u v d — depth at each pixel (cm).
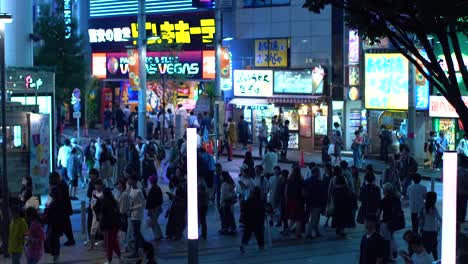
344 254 2492
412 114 4609
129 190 2459
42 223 2372
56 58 6462
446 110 4762
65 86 6456
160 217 3281
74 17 6950
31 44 4384
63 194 2441
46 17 6525
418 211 2567
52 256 2484
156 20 6588
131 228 2500
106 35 7012
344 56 5506
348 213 2761
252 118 5869
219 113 4991
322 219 3222
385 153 4888
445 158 1054
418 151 4997
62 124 6838
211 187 3509
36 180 3403
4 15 2567
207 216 3300
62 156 3781
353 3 1759
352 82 5378
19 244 2130
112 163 3688
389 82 5038
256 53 6019
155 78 6444
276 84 5697
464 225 2178
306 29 5725
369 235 1755
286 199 2769
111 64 7006
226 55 5125
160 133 5722
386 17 1741
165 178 4381
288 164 4916
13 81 3847
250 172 3228
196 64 6419
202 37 6388
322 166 4625
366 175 2589
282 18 5872
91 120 7219
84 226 2836
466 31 1786
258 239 2562
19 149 3359
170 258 2466
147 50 6494
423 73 1756
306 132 5578
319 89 5494
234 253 2542
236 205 3538
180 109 5647
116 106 7206
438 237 2303
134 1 6819
